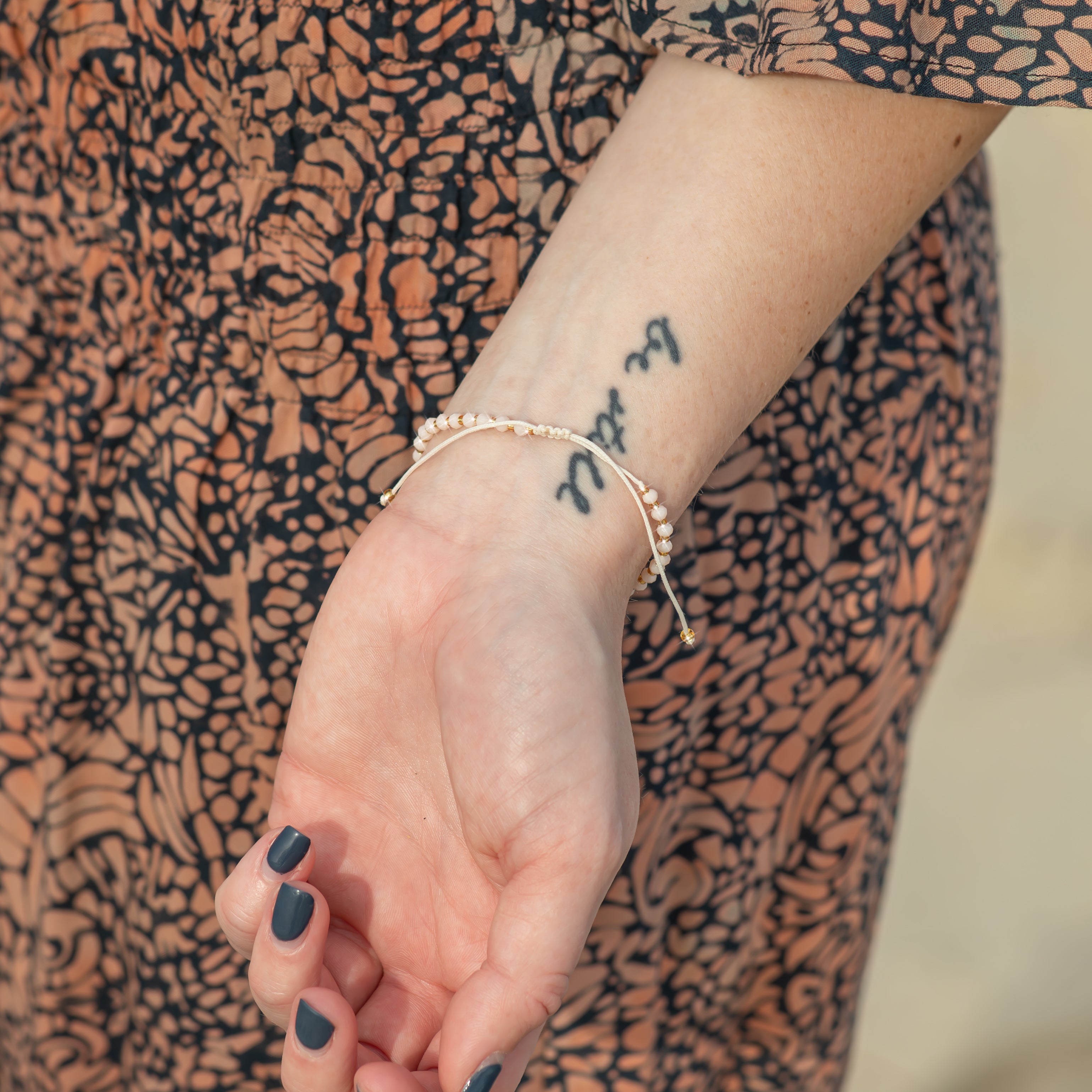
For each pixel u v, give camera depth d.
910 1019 1.19
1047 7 0.54
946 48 0.54
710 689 0.66
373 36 0.59
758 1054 0.76
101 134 0.62
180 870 0.67
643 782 0.66
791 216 0.56
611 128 0.61
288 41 0.59
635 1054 0.70
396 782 0.56
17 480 0.67
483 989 0.54
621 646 0.56
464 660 0.54
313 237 0.61
